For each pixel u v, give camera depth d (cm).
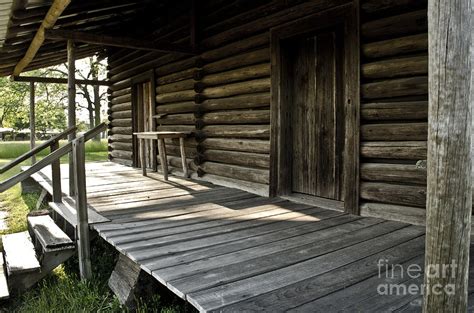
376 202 389
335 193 456
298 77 492
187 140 679
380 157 379
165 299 299
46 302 319
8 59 783
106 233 340
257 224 367
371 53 382
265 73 510
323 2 424
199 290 223
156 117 752
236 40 555
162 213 413
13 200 763
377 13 379
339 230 343
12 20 490
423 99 349
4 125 2805
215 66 595
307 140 486
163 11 717
